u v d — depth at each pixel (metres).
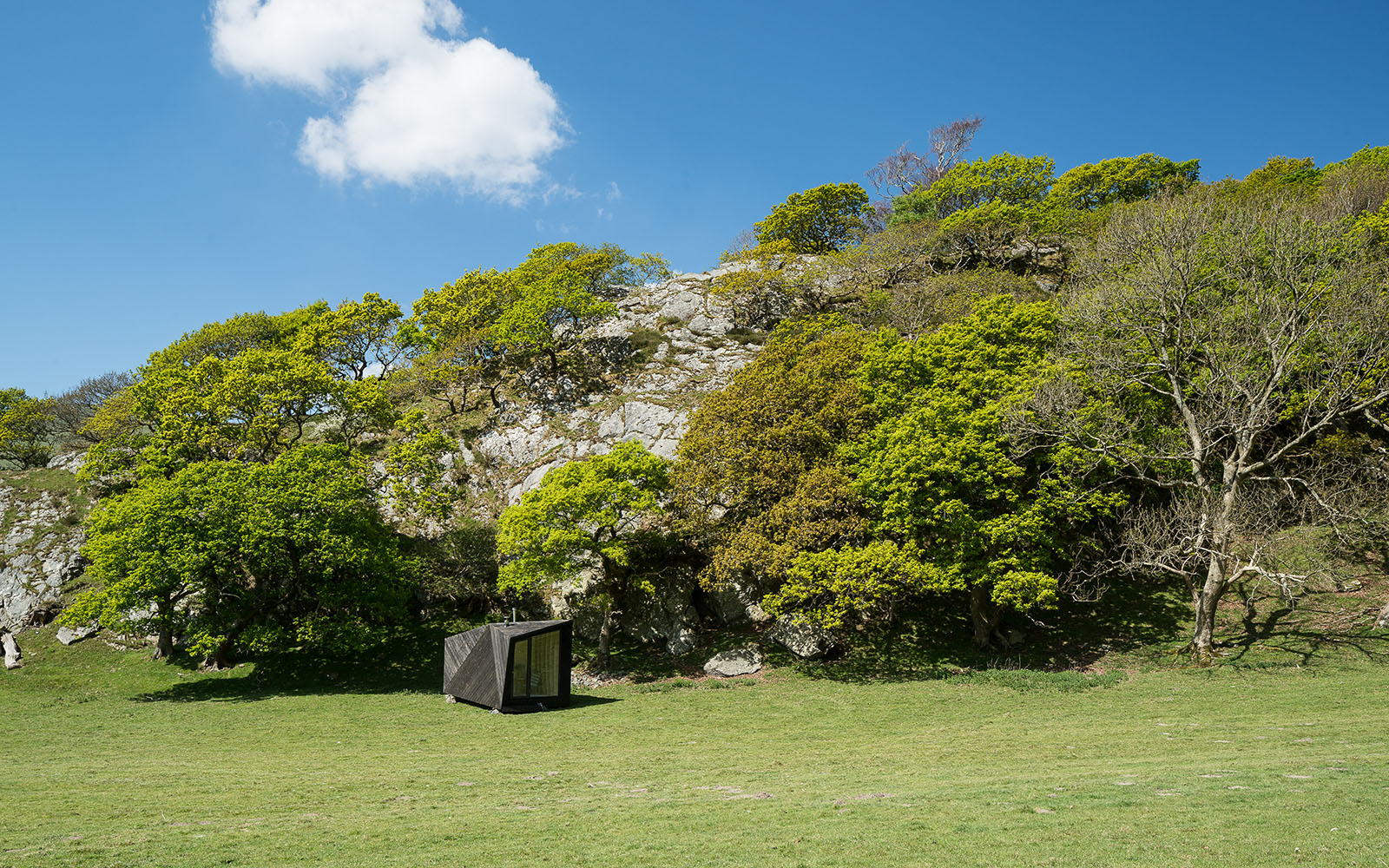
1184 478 34.16
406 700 32.66
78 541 46.44
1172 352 33.53
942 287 54.50
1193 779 13.83
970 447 31.86
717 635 39.94
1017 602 30.83
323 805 14.88
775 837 11.25
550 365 61.00
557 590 42.53
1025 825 11.05
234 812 14.14
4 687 36.56
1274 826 10.20
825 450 37.88
